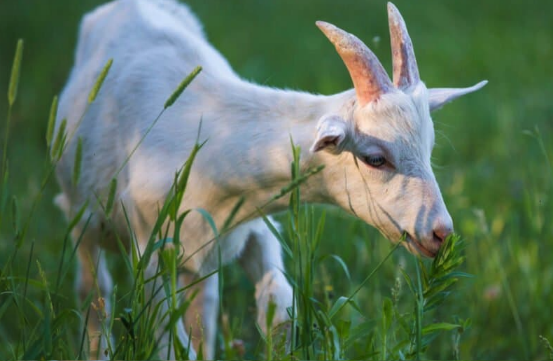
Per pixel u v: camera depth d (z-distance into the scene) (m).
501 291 16.20
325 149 12.01
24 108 26.23
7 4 34.22
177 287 14.04
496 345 15.39
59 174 15.37
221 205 13.09
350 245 16.42
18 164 22.47
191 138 13.12
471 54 29.89
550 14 35.00
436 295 11.53
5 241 18.28
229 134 12.88
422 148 12.04
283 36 32.62
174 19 15.78
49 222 19.53
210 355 14.34
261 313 13.74
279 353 11.32
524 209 18.78
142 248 13.52
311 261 11.34
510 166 21.91
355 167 12.15
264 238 13.93
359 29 33.81
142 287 11.08
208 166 12.90
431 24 33.81
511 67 29.19
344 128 11.55
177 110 13.40
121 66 14.40
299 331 11.98
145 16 15.05
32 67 29.36
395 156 11.89
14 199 11.23
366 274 16.53
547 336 15.35
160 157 13.22
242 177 12.77
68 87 15.68
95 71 14.84
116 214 13.98
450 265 11.34
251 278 14.16
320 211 18.08
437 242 11.87
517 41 31.22
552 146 21.98
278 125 12.68
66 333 12.80
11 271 11.56
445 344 15.05
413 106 12.00
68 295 16.66
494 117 25.03
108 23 15.56
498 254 16.70
